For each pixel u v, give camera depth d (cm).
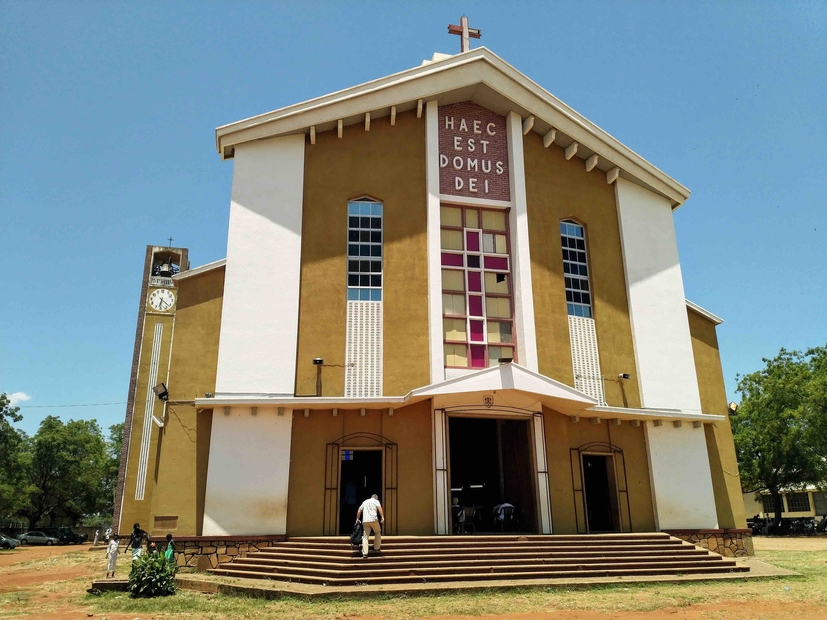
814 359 4328
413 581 1318
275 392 1747
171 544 1548
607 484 1966
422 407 1792
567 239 2161
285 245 1880
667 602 1178
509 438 2014
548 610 1109
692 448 2061
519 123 2131
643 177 2309
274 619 1041
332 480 1705
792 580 1502
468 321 1941
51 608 1247
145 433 3050
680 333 2208
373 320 1866
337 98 1983
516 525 1903
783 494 5288
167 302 3325
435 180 1994
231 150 1981
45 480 5791
